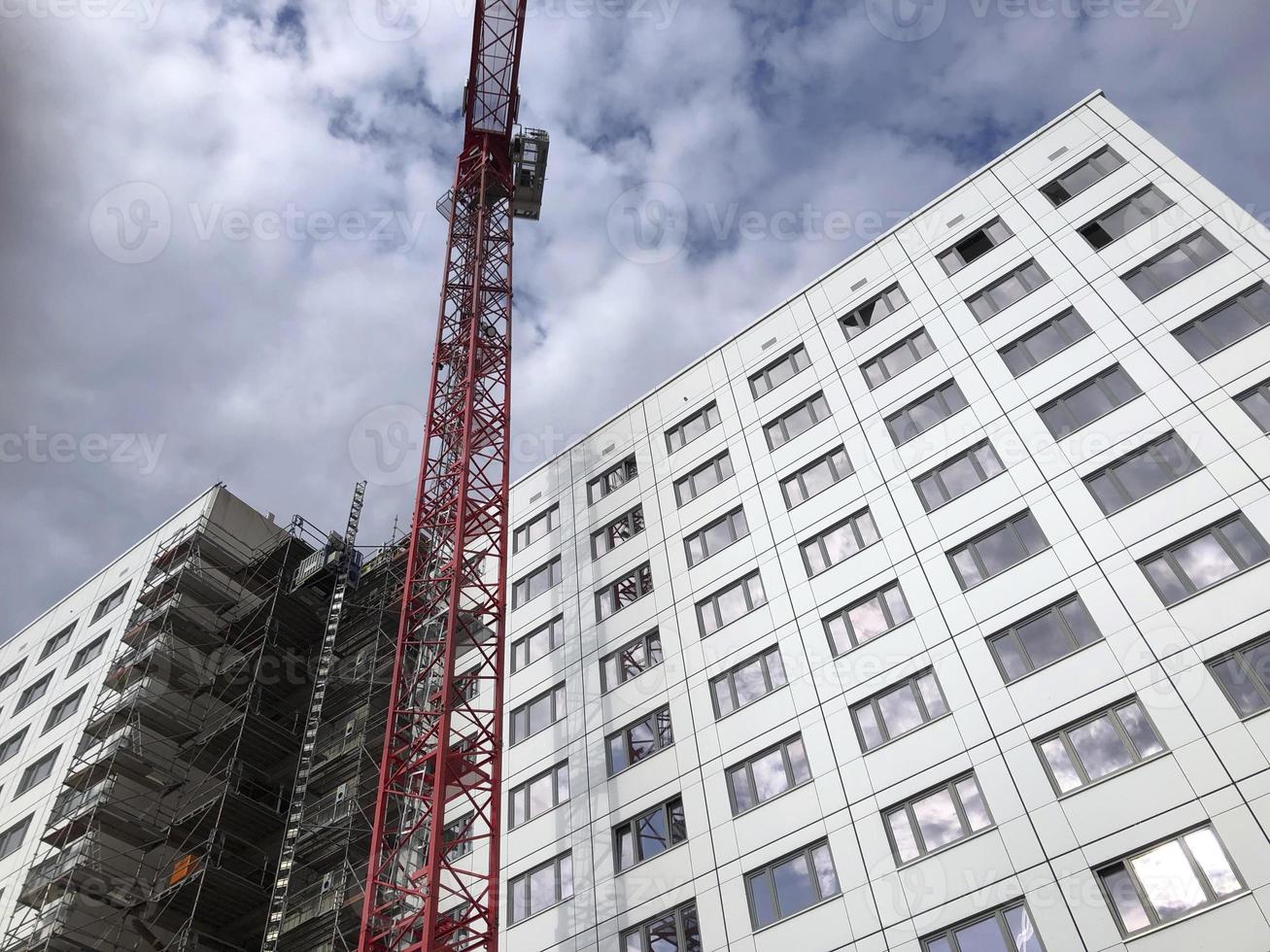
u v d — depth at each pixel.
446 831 44.84
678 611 43.00
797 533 41.25
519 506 55.06
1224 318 35.03
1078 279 39.66
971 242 44.31
